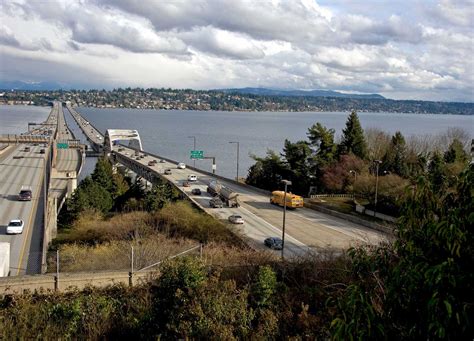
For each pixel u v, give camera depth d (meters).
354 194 60.25
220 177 82.00
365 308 7.26
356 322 7.12
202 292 16.88
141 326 18.23
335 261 25.48
